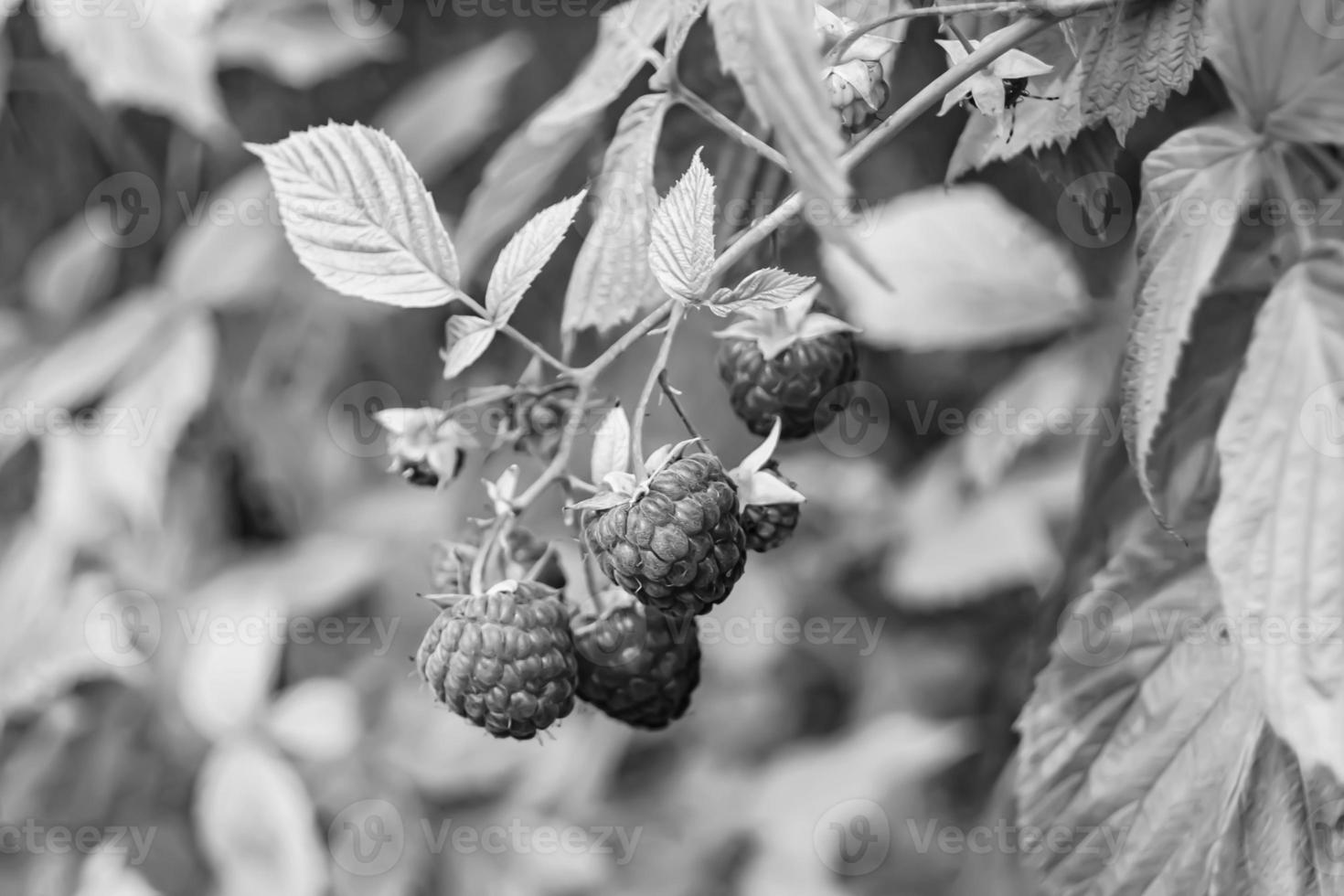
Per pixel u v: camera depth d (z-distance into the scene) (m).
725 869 0.66
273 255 0.59
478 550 0.37
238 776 0.55
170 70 0.52
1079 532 0.42
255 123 0.64
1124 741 0.39
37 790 0.59
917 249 0.48
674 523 0.34
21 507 0.64
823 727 0.75
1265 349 0.36
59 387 0.56
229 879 0.54
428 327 0.67
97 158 0.61
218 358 0.62
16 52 0.57
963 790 0.70
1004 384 0.59
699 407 0.63
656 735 0.72
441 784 0.60
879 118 0.36
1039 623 0.42
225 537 0.64
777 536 0.36
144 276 0.63
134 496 0.55
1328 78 0.36
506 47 0.62
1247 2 0.36
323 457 0.66
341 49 0.59
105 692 0.60
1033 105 0.37
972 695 0.69
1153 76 0.36
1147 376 0.36
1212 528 0.35
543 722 0.36
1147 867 0.39
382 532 0.65
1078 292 0.48
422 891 0.60
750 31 0.32
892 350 0.64
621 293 0.39
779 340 0.37
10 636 0.57
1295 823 0.37
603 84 0.39
